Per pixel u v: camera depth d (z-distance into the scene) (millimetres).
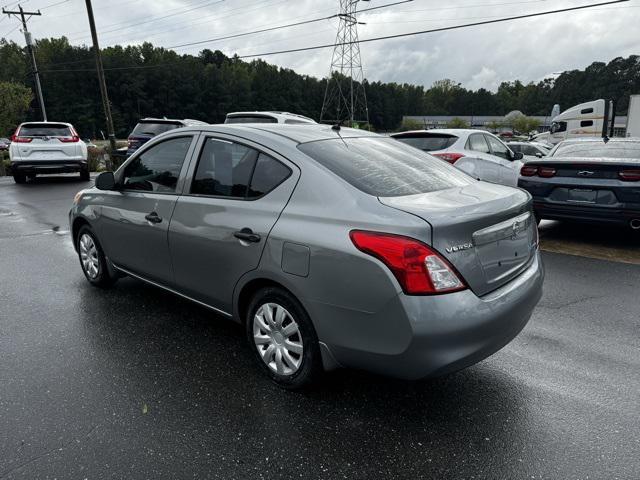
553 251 6223
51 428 2549
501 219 2625
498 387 2959
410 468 2273
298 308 2723
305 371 2771
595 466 2273
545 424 2594
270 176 2943
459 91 160000
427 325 2268
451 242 2344
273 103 104250
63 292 4633
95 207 4312
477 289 2449
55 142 13695
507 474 2230
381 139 3613
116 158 19469
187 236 3324
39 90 39812
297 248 2627
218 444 2434
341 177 2723
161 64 102812
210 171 3303
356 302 2424
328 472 2248
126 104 99188
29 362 3258
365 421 2629
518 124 96500
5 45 97562
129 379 3047
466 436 2500
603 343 3543
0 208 9742
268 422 2613
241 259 2943
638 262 5699
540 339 3604
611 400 2814
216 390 2924
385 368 2439
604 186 6004
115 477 2201
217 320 3979
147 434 2506
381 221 2391
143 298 4465
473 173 7586
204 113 104312
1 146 33344
